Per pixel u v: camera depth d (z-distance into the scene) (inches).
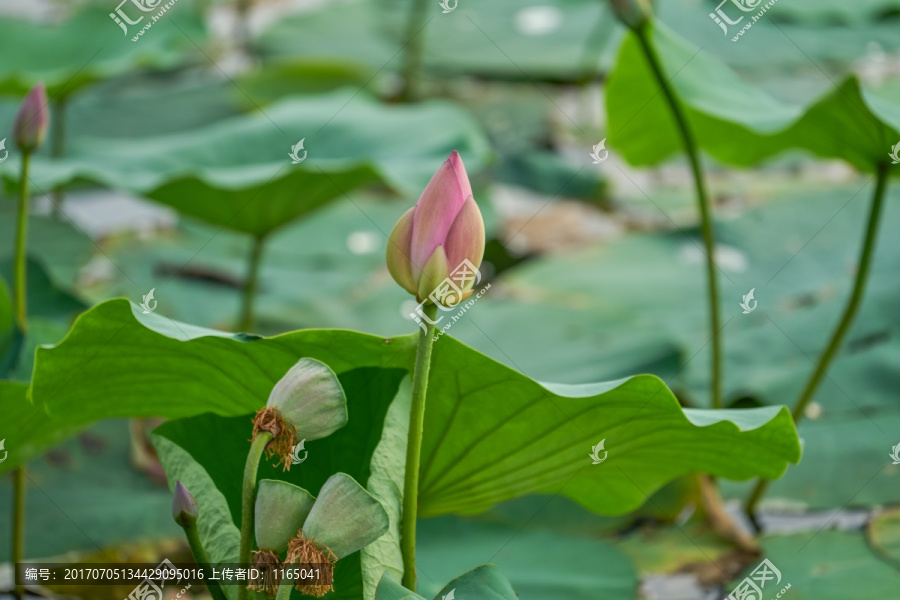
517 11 348.2
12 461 119.1
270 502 103.1
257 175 159.9
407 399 109.6
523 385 108.7
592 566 124.4
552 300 183.5
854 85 121.1
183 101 289.6
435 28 339.6
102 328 108.7
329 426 104.2
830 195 210.2
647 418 109.8
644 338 163.2
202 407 113.3
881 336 162.1
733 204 220.2
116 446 143.5
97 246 201.0
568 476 114.3
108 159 180.5
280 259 207.9
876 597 119.8
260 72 291.3
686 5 329.7
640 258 201.3
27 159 121.1
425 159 187.3
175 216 224.2
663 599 121.6
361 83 289.9
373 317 182.1
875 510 128.8
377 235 218.8
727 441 110.9
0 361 120.7
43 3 312.5
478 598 104.5
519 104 287.4
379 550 106.5
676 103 131.5
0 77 221.1
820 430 146.3
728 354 165.9
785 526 128.5
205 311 185.9
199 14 262.8
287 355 109.5
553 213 232.5
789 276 185.8
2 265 153.3
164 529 127.0
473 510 114.7
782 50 309.9
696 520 130.0
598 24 330.6
